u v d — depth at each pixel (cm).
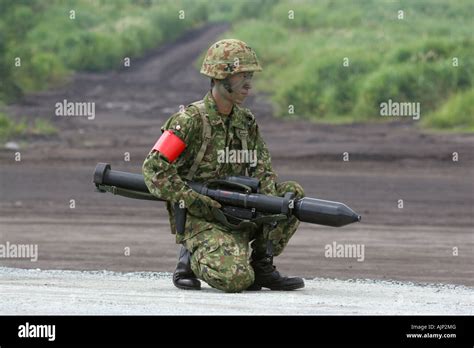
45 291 1769
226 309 1528
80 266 2808
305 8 10988
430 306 1666
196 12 11994
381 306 1638
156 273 2475
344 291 1962
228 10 12762
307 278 2523
